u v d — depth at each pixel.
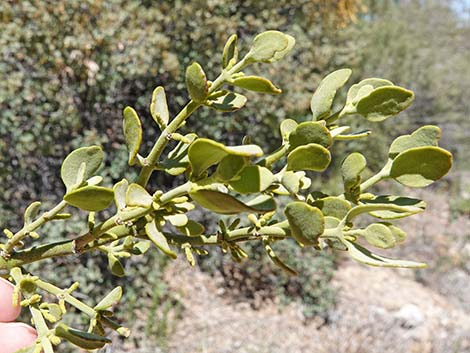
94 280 1.16
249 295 1.45
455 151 2.63
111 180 1.23
